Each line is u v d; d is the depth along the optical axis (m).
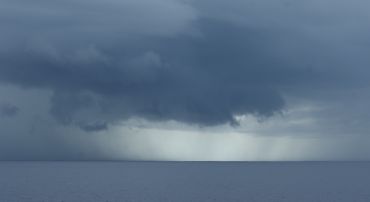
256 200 88.12
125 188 114.50
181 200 88.00
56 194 98.81
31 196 94.88
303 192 102.75
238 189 111.44
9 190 108.62
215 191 106.06
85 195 96.94
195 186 121.31
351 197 92.06
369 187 114.50
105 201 86.44
